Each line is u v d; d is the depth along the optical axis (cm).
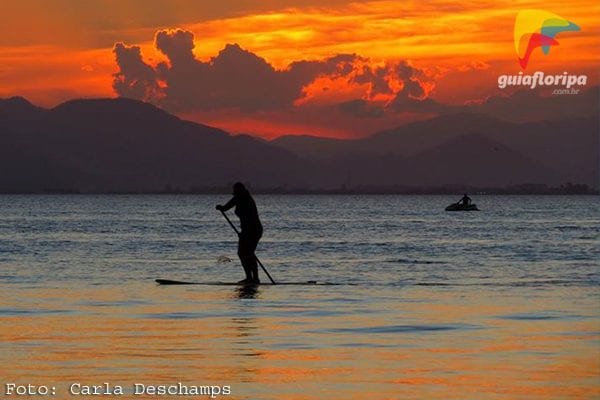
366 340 3309
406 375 2733
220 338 3344
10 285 5275
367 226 16825
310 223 18612
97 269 6538
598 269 6612
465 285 5369
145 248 9375
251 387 2586
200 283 5447
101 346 3177
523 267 6844
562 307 4241
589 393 2517
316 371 2784
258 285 5353
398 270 6594
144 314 3984
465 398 2464
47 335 3397
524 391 2538
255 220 5547
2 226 16050
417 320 3800
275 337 3372
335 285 5378
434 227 16275
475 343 3244
